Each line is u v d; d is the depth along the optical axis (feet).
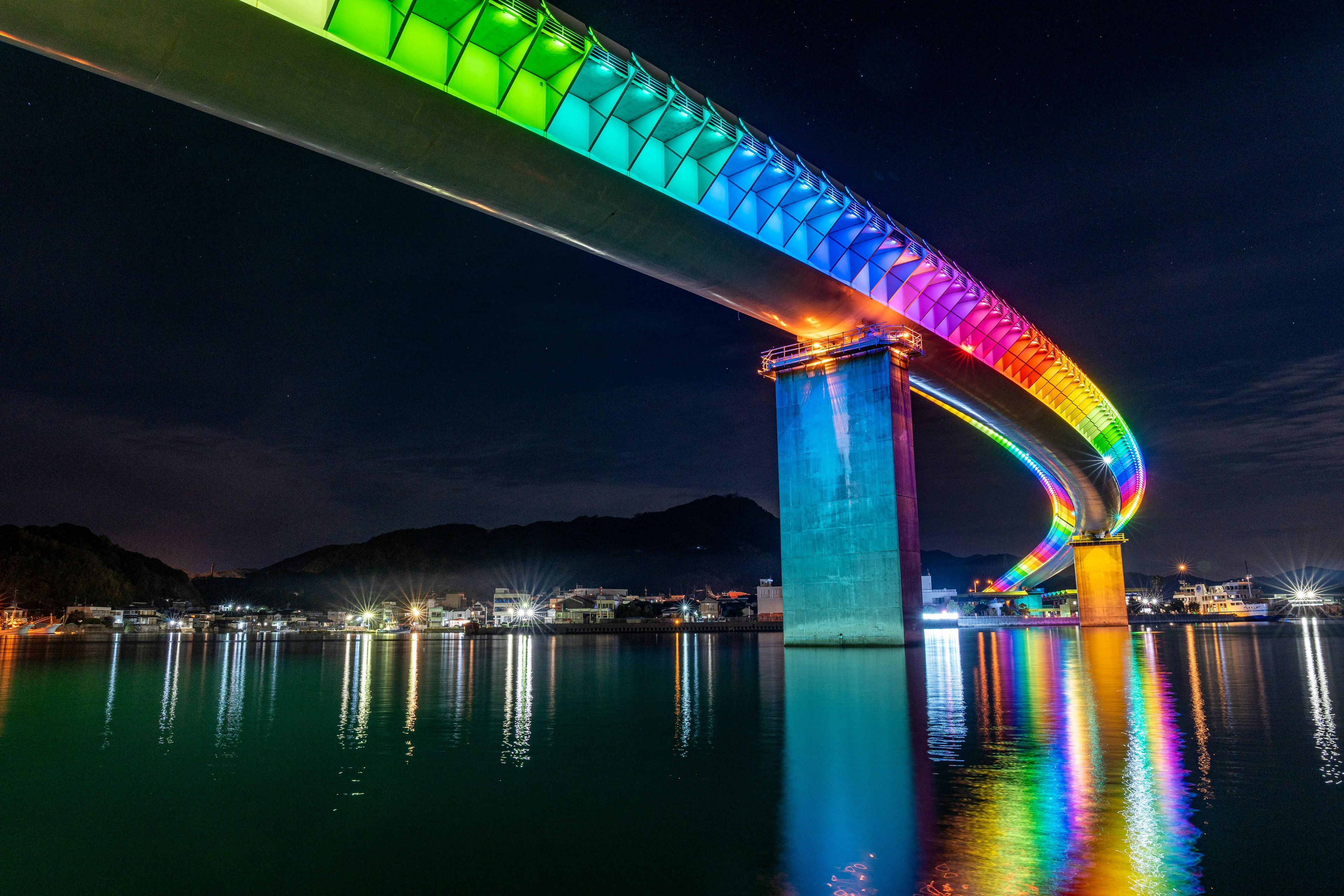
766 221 143.84
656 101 119.75
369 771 38.65
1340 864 23.35
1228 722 49.96
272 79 93.81
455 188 117.39
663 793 33.40
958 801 30.99
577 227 130.62
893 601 149.69
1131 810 29.37
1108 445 276.21
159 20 84.64
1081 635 241.96
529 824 29.22
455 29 100.58
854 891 21.83
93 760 42.47
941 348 191.52
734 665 116.78
